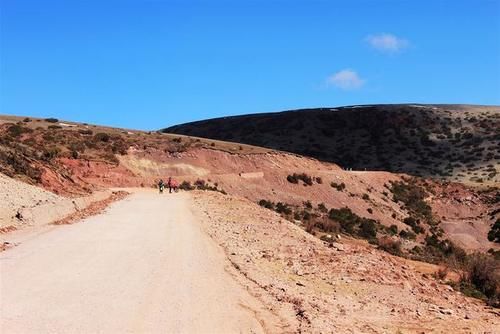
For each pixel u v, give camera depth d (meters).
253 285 11.33
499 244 75.00
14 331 7.62
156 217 24.84
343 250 18.17
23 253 13.93
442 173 125.50
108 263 12.94
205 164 85.19
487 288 17.34
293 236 20.58
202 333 7.95
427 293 13.99
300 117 168.12
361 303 11.34
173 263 13.23
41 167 32.69
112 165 72.31
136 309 9.01
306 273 13.60
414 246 49.56
